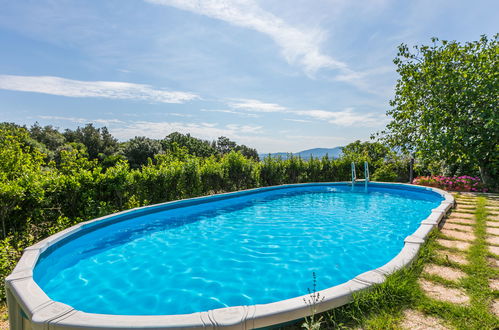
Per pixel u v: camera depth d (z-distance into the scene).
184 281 3.65
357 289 2.17
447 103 10.72
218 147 96.19
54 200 5.46
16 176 7.51
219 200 9.27
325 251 4.73
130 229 6.19
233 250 4.82
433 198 9.30
